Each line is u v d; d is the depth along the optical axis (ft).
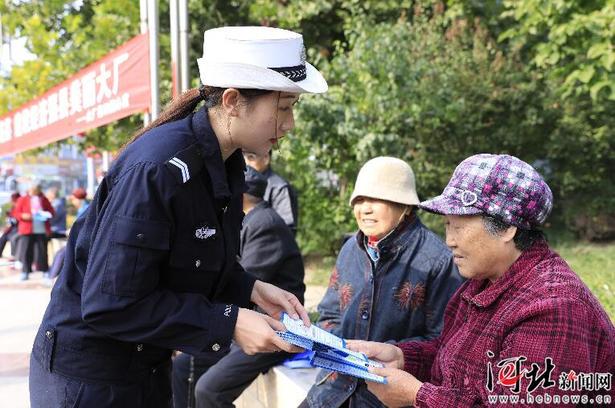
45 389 6.35
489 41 31.12
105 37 29.01
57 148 36.11
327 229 28.50
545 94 30.04
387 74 25.32
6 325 23.31
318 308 9.61
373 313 8.48
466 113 28.89
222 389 11.02
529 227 5.83
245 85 5.89
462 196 5.88
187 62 15.85
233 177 6.65
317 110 24.72
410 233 8.54
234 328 5.93
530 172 5.86
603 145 33.01
